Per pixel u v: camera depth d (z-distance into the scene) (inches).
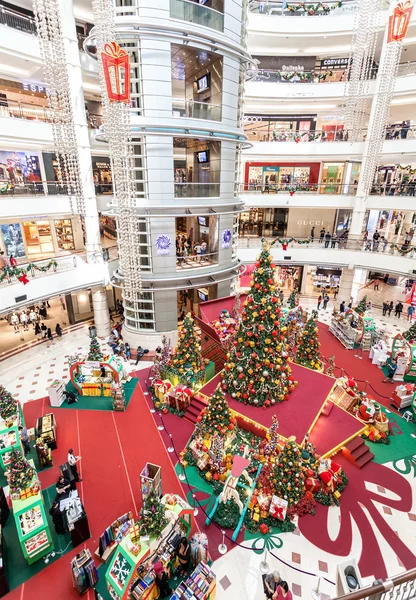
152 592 277.1
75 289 706.8
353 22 793.6
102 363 556.7
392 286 1171.3
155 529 281.7
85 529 327.6
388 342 746.2
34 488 325.4
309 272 1125.7
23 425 464.8
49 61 484.1
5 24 592.7
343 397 513.0
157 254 643.5
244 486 370.6
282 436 417.1
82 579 281.1
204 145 699.4
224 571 307.0
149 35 526.6
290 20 814.5
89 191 698.2
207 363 573.0
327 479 378.3
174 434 474.0
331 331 810.8
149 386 569.9
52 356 693.3
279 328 464.1
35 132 627.2
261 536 339.9
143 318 700.7
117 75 449.4
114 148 513.3
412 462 436.8
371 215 1321.4
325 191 938.1
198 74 685.9
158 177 598.2
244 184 924.6
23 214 628.1
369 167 824.9
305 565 313.3
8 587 290.7
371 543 335.0
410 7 641.0
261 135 1013.2
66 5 601.6
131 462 425.7
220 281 717.9
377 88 780.0
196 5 545.3
